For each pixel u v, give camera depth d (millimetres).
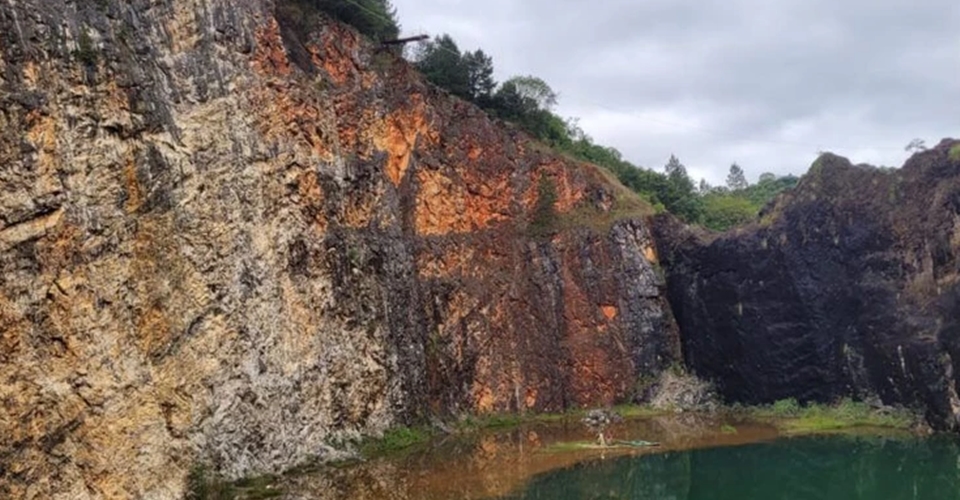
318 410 37156
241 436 31141
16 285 22938
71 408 23859
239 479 30406
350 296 41719
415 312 48594
